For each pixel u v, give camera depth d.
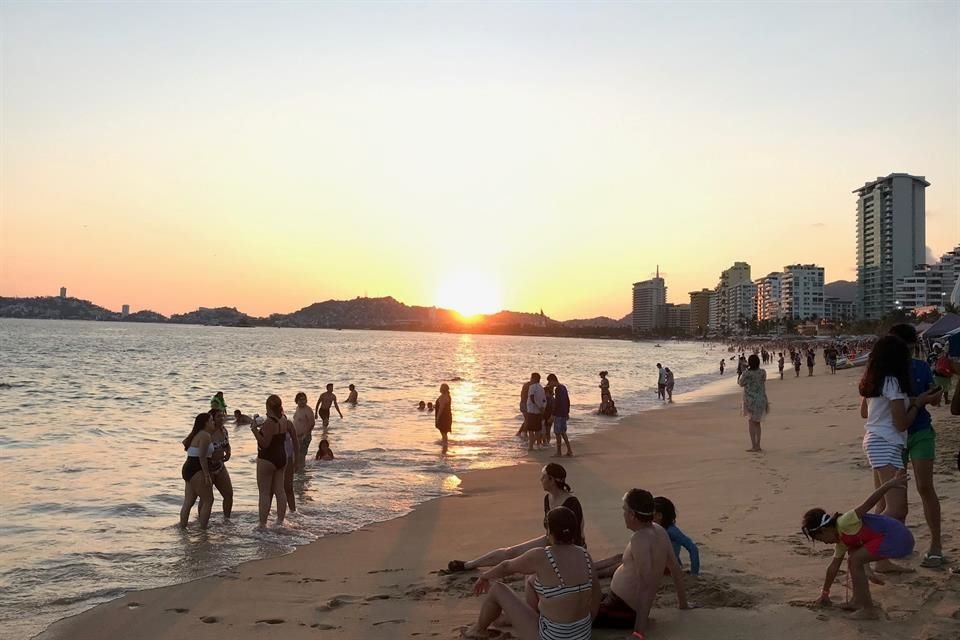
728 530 8.12
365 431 20.83
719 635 4.99
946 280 166.62
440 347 152.25
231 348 102.56
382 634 5.62
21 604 6.71
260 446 9.78
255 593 6.88
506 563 5.12
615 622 5.23
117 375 46.12
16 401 28.81
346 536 9.23
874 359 5.96
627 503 5.30
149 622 6.16
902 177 188.25
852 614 5.20
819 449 14.41
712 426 21.61
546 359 97.75
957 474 9.87
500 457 16.16
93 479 12.87
